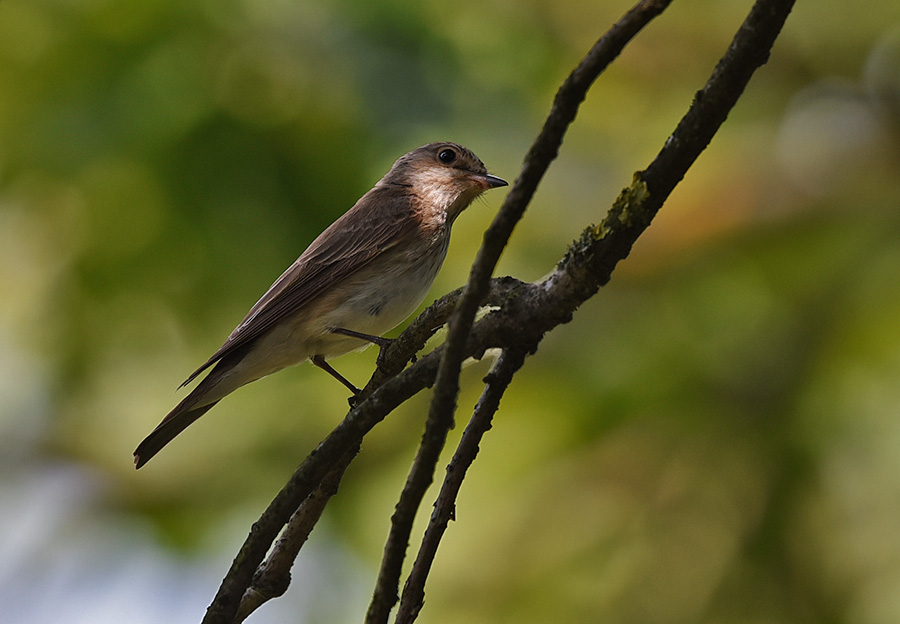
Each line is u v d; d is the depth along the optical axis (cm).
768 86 1288
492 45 1141
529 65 1151
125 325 1109
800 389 1100
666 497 1091
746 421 1109
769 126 1250
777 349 1138
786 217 1181
